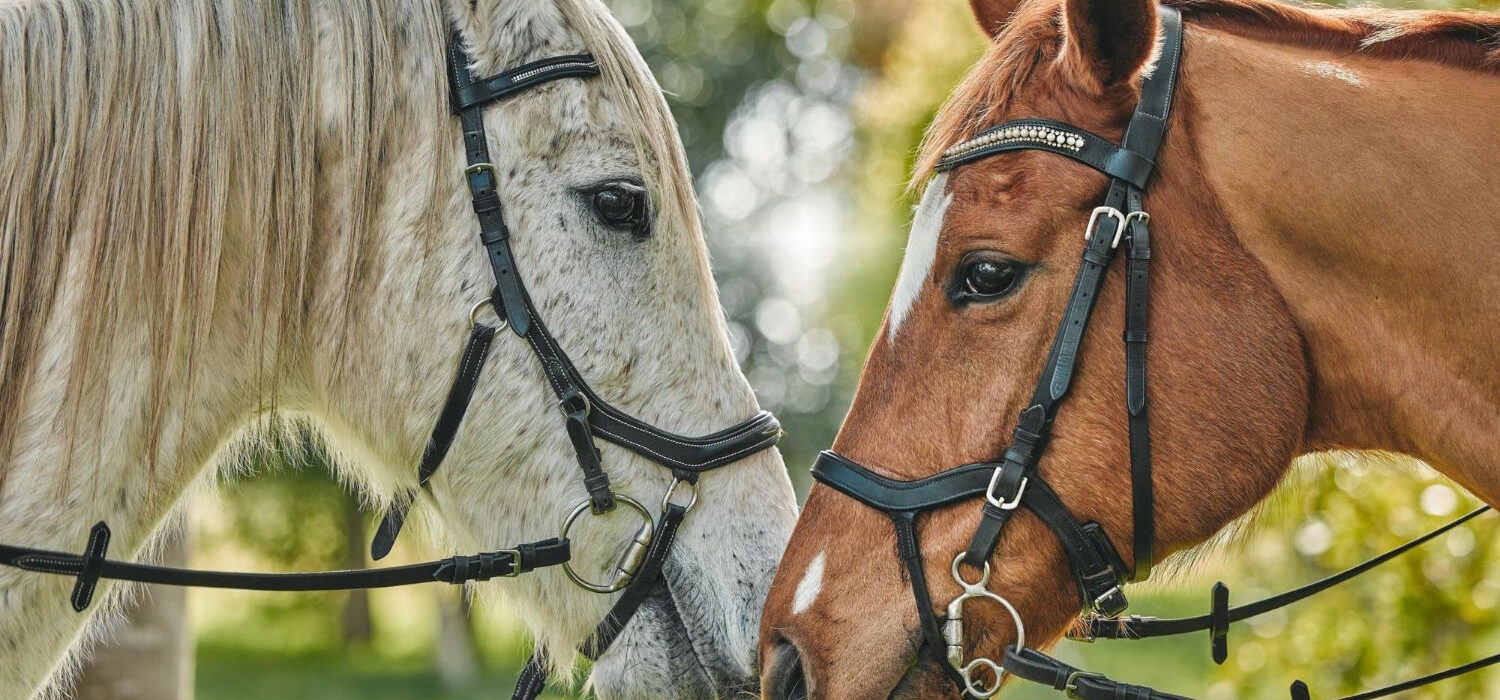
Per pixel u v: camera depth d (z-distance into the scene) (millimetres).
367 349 2547
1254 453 2248
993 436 2229
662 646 2613
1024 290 2225
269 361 2471
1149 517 2221
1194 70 2293
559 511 2572
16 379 2195
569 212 2539
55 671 2549
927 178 2438
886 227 14602
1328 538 4496
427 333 2527
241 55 2350
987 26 2719
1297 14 2373
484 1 2527
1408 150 2180
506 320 2516
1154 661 14008
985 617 2248
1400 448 2307
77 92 2225
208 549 20328
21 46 2221
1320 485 4285
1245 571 4879
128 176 2242
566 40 2582
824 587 2295
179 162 2281
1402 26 2314
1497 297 2125
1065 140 2221
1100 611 2314
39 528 2205
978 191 2256
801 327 21156
